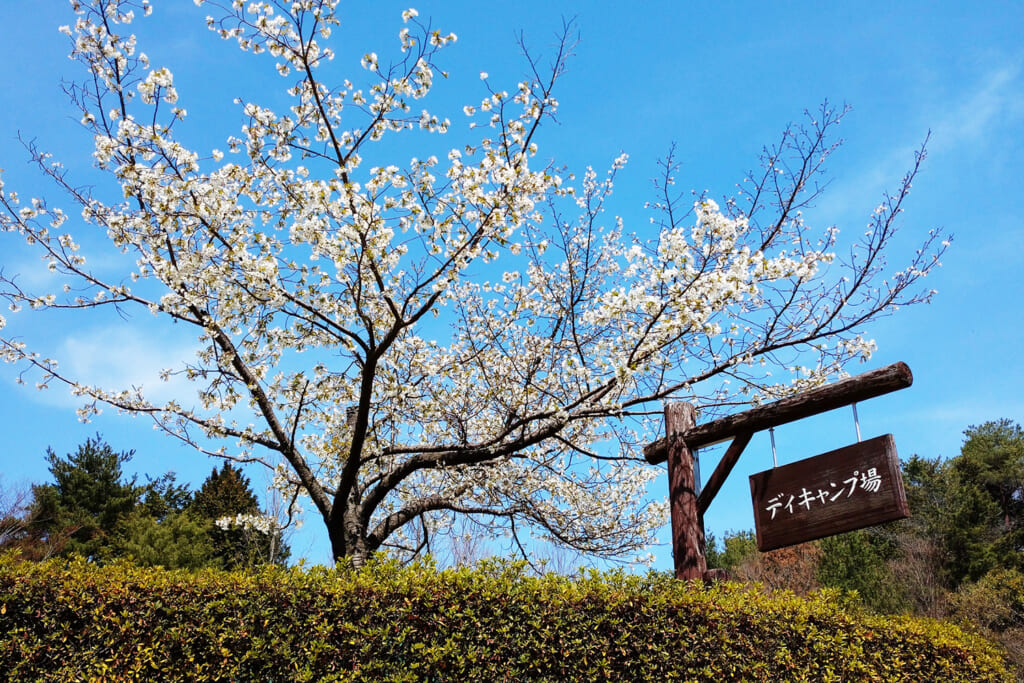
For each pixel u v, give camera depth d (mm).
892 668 4770
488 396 7301
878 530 18781
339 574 4500
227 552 19078
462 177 5711
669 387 6254
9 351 6621
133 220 6020
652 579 4512
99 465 20453
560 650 3980
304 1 5445
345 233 5238
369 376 6301
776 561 18203
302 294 6234
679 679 4051
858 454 4652
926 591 15977
